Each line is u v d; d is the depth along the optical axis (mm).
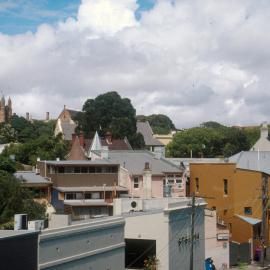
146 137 131750
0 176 46562
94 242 32469
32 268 26766
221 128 151125
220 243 49531
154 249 39875
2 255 24750
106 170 61594
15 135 136125
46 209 53938
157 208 44281
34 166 78188
